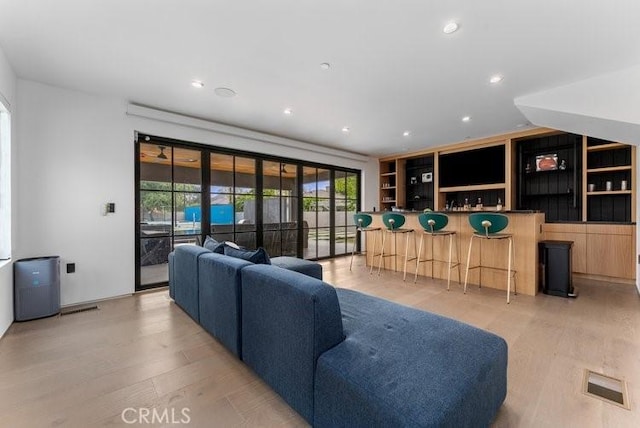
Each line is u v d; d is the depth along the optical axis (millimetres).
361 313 1729
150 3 1789
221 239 4281
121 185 3307
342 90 3098
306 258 5504
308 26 2021
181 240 3891
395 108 3623
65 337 2266
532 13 1873
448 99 3334
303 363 1329
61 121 2951
